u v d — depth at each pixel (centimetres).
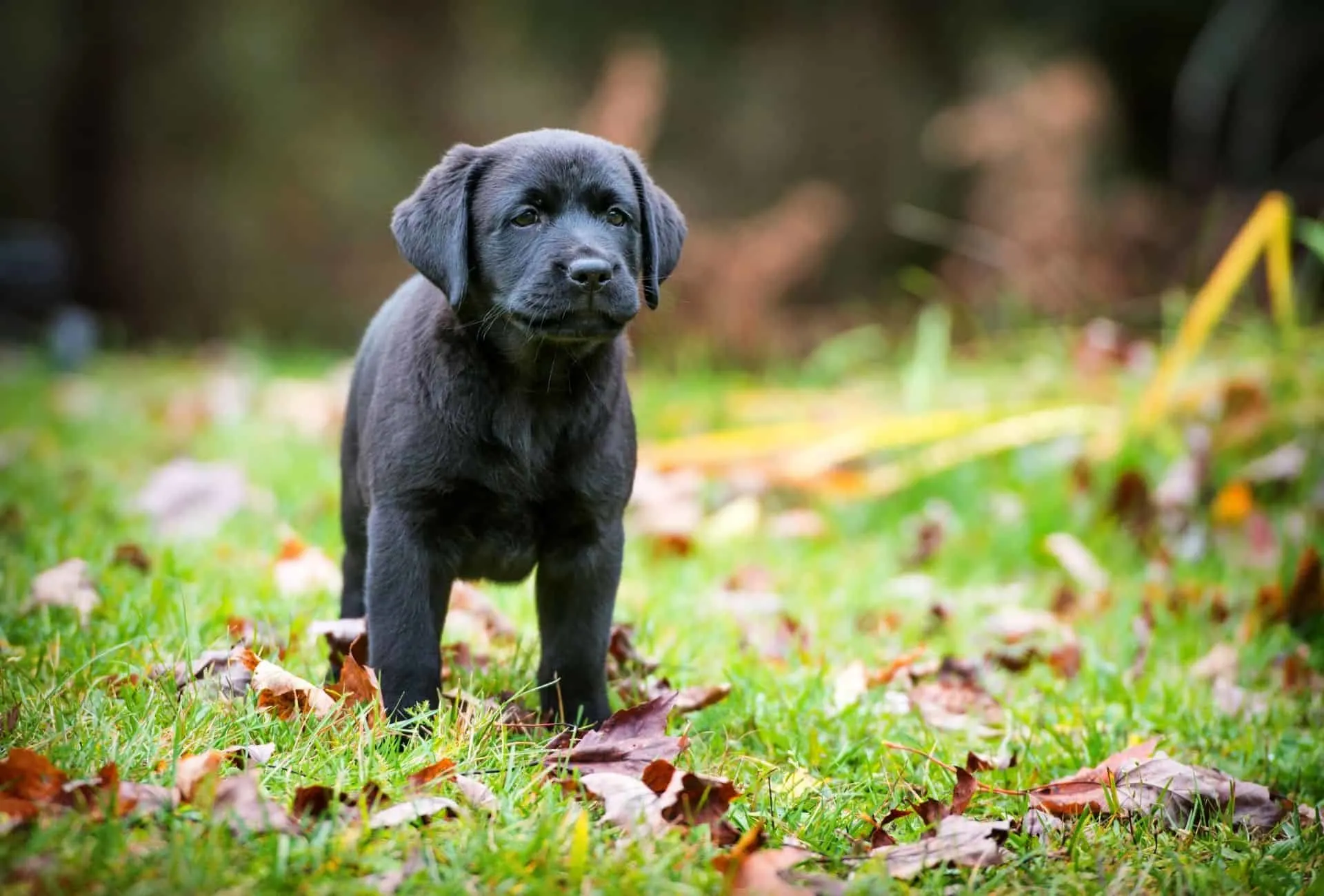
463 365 630
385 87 2925
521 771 555
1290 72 2753
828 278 2770
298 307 2830
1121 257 2339
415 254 652
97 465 1252
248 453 1308
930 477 1220
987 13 2922
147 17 2920
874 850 536
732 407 1477
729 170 2872
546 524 646
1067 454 1201
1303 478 1128
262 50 2889
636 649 781
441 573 642
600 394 646
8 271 2238
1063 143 2480
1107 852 550
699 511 1162
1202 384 1255
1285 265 1208
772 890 478
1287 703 777
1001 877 516
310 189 2861
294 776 535
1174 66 2844
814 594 968
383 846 485
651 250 686
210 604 785
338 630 682
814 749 657
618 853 494
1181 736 712
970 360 1656
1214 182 2720
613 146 686
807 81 2912
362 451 668
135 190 2930
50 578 795
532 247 637
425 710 601
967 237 2514
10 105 3042
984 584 1017
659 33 2964
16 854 450
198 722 567
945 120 2711
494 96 2881
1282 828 597
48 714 575
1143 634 865
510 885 470
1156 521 1081
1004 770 648
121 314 2930
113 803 479
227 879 451
